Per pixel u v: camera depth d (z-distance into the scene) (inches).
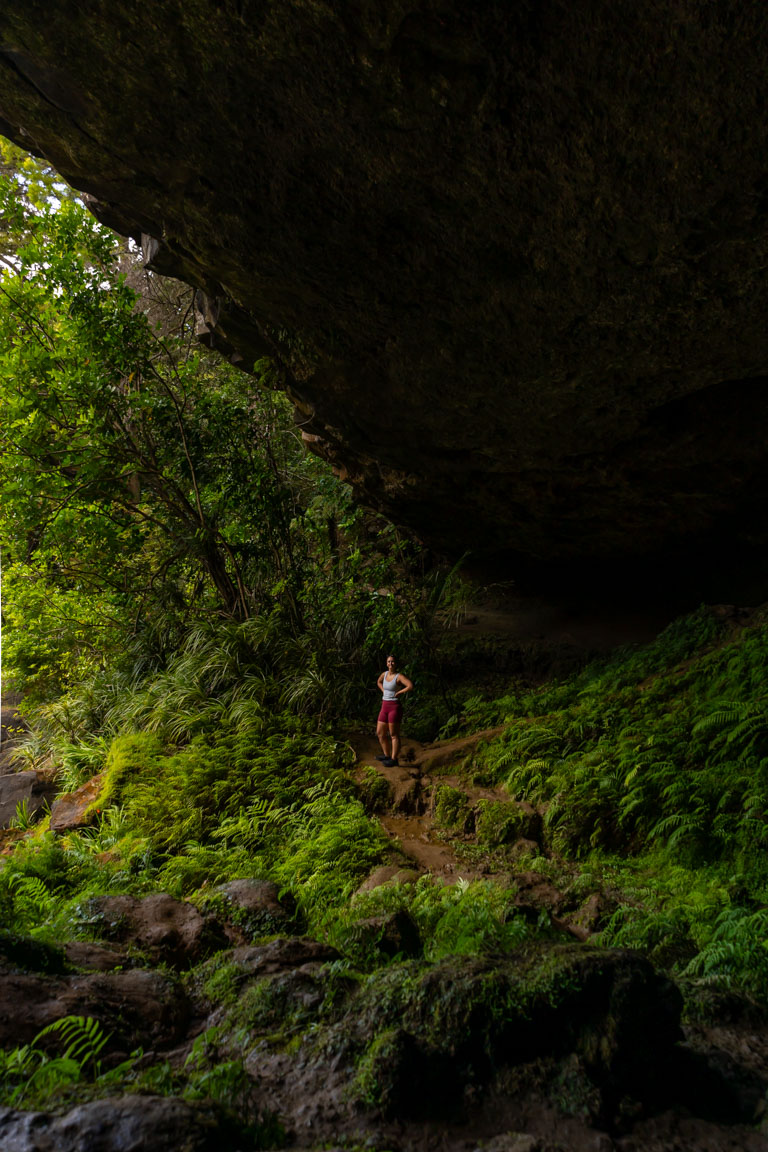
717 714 267.4
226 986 125.9
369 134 204.1
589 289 241.4
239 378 491.5
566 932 185.2
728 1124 96.4
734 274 226.8
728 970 150.4
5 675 483.5
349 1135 86.4
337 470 458.9
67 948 134.6
